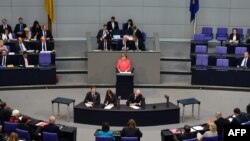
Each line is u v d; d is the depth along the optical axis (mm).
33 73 20766
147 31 26516
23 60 20984
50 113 17359
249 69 20656
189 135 12969
